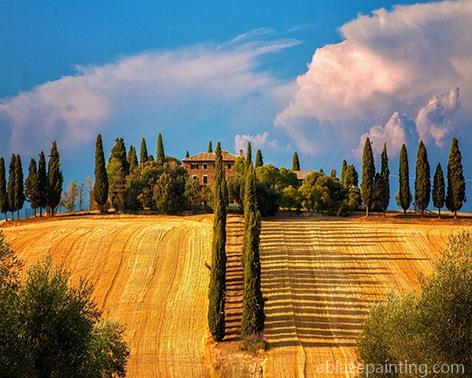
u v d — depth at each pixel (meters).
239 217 97.38
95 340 37.66
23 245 87.75
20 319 31.56
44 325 31.94
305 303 69.19
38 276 33.38
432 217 107.56
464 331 33.41
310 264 79.56
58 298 33.09
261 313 60.50
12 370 28.38
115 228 94.94
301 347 59.66
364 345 38.94
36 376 30.66
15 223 104.75
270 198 105.44
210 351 60.03
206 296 73.25
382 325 38.59
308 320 65.38
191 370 58.03
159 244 87.56
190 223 98.06
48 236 91.12
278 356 57.78
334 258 81.31
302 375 53.81
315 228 93.44
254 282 60.78
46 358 31.61
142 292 74.75
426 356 33.78
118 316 69.12
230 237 86.88
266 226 94.56
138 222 99.50
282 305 68.75
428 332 34.06
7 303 31.41
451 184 106.00
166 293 74.44
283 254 82.62
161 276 78.75
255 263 61.09
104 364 39.09
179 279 77.88
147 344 63.12
